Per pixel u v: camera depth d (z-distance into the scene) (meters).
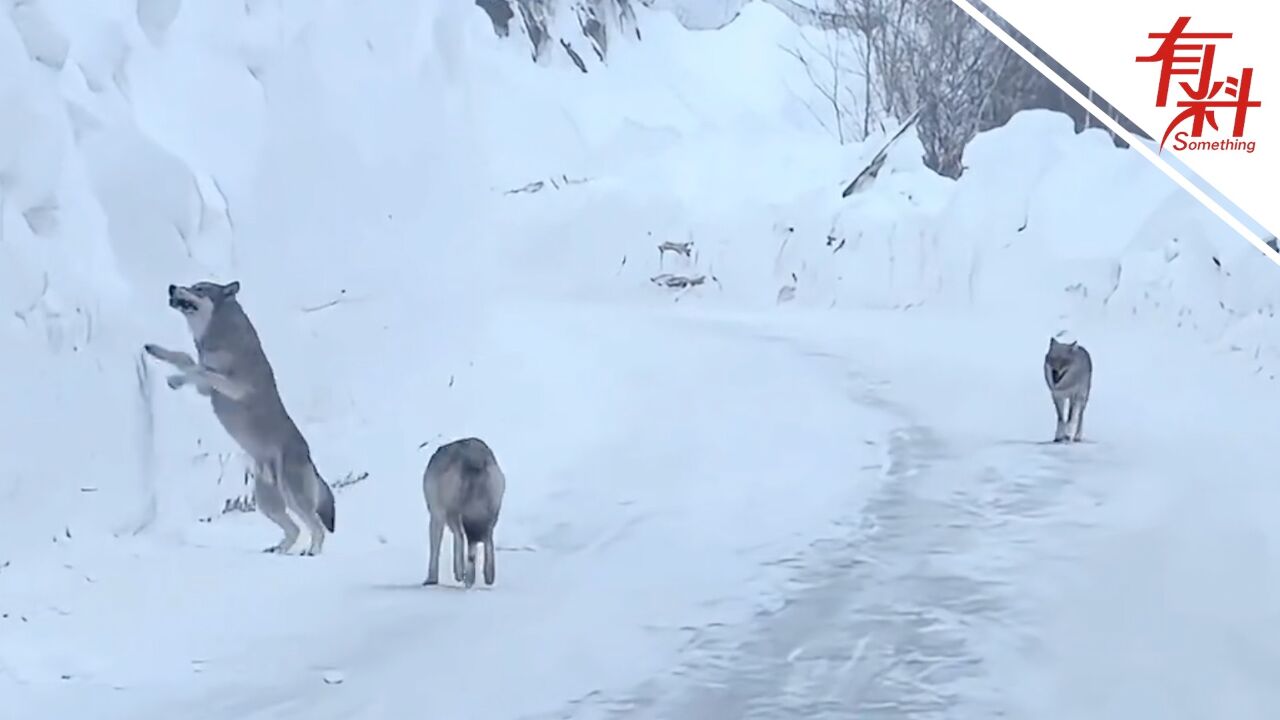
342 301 23.50
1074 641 14.36
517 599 15.22
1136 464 24.77
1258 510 21.08
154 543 16.73
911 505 21.17
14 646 12.82
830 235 63.16
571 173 68.75
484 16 75.62
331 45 25.02
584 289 60.94
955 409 31.25
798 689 12.65
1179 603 15.79
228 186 20.89
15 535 15.34
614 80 82.81
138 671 12.34
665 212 64.94
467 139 30.27
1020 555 17.95
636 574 16.70
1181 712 12.36
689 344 41.38
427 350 26.47
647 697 12.29
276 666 12.58
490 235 31.80
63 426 16.28
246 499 18.98
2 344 15.76
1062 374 26.80
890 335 47.44
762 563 17.41
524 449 24.47
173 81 20.83
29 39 17.94
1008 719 12.07
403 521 18.86
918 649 13.95
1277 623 15.14
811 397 32.25
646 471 23.39
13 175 16.78
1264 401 33.72
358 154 24.88
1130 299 50.34
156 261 18.69
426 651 13.20
